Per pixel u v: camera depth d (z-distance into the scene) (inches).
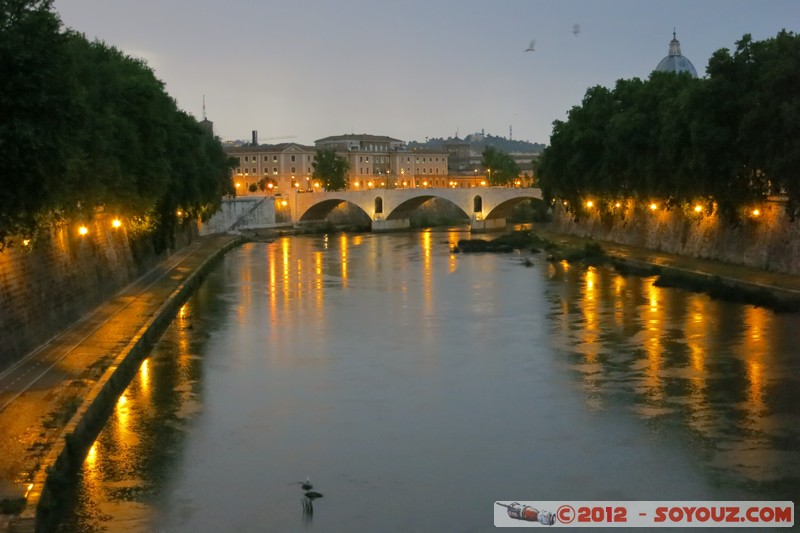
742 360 1752.0
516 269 3597.4
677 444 1269.7
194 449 1278.3
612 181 3902.6
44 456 1063.6
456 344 1996.8
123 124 2370.8
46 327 1764.3
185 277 3075.8
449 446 1286.9
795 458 1200.2
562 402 1497.3
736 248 3080.7
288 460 1236.5
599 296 2706.7
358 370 1755.7
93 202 2025.1
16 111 1295.5
